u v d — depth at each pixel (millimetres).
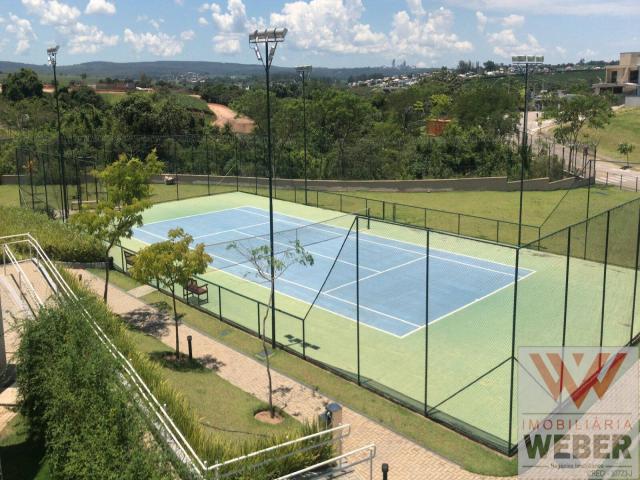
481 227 38781
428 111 110812
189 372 18703
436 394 17281
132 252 28672
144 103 74125
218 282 28328
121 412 11359
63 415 12609
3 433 15016
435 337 21500
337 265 30953
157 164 25422
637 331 21234
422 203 46594
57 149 55031
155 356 19781
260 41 18703
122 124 72500
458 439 15031
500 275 28938
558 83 164125
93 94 110500
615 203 44719
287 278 28984
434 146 56969
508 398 16922
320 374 18750
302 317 23734
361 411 16484
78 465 11148
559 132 69250
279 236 36938
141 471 10141
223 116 120375
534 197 48188
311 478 12555
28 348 14984
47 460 13430
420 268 30219
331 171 54406
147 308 24453
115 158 57000
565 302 15719
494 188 51125
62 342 14648
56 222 32562
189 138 59719
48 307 16641
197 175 55094
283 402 16969
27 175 44531
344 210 44719
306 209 45094
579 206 44156
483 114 76750
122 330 16953
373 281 28234
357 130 79562
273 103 86625
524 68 33969
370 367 19172
